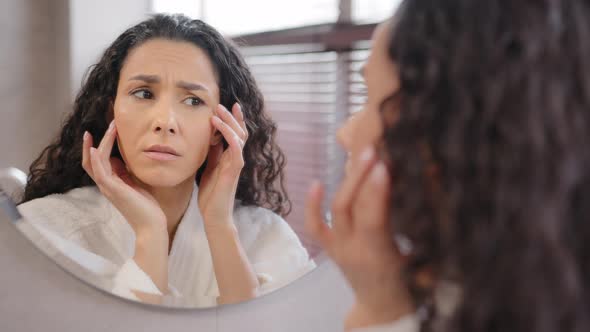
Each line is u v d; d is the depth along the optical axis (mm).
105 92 615
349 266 391
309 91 719
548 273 289
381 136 359
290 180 731
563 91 292
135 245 656
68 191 614
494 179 294
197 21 651
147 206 654
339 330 814
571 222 300
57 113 596
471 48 302
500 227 293
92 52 604
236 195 706
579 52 296
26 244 621
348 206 381
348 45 734
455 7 317
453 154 300
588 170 299
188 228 685
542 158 287
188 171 672
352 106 742
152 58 633
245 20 680
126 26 616
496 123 293
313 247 747
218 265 705
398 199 335
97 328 669
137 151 641
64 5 584
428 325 380
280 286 741
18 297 627
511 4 302
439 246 328
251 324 746
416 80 320
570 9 305
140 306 684
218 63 669
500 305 301
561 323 298
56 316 648
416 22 330
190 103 660
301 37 712
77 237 625
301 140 731
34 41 574
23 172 585
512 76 291
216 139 685
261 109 705
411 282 363
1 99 561
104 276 647
